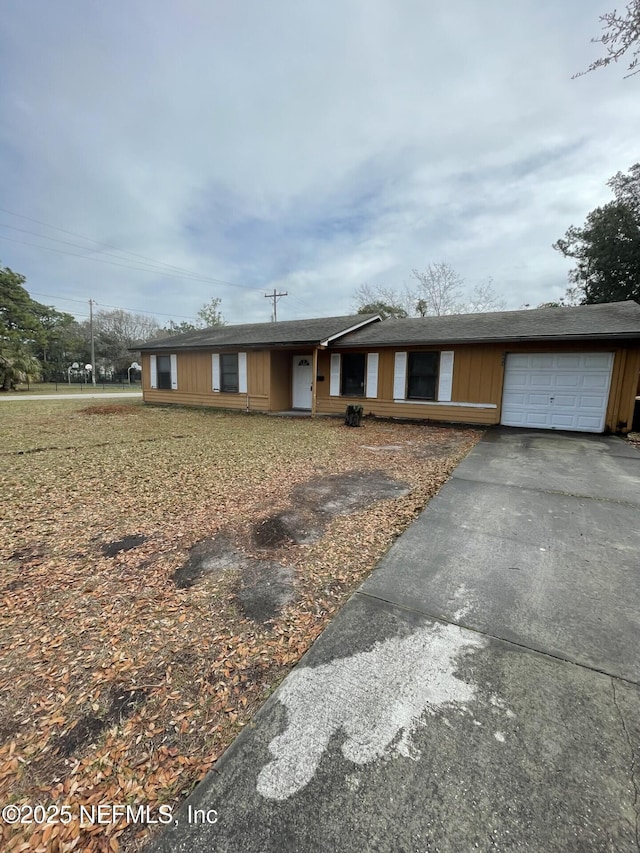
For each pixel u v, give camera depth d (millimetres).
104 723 1626
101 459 6262
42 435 8414
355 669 1909
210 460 6258
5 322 30062
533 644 2076
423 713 1655
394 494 4609
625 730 1570
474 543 3293
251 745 1519
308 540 3371
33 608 2400
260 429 9625
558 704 1694
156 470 5613
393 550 3172
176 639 2139
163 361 15641
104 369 47094
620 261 18672
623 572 2812
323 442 7934
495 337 9539
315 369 11797
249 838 1207
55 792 1354
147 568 2891
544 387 9719
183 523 3727
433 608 2396
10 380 24828
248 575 2797
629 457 6574
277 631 2203
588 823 1233
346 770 1414
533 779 1374
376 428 9961
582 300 21172
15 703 1725
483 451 7086
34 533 3482
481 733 1559
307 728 1590
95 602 2471
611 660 1957
